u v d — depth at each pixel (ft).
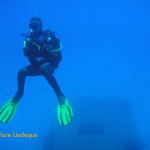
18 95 12.76
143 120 18.47
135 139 17.87
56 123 18.67
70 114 13.08
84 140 18.02
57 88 12.36
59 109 12.98
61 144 17.99
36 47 11.63
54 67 12.51
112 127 18.34
